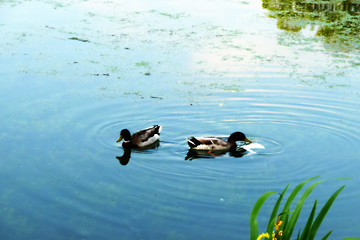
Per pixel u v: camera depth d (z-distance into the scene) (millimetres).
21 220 7203
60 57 14828
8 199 7832
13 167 8945
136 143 10070
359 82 13359
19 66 14000
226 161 9594
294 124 11117
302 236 4668
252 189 8305
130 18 19594
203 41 16766
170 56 15188
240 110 11773
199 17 20016
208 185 8461
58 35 16938
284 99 12320
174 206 7641
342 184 8516
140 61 14711
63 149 9750
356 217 7348
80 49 15578
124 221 7172
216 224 7082
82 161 9305
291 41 16969
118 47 15859
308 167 9227
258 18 20000
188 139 10109
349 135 10578
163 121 11281
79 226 7035
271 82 13320
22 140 10016
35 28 17719
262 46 16359
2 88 12531
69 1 22500
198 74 13805
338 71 14164
